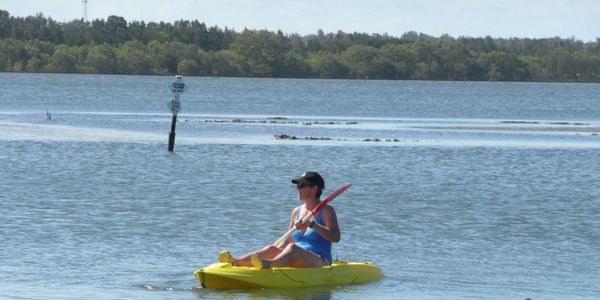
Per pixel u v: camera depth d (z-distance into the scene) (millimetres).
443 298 31734
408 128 124688
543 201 54312
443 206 51562
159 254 37469
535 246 40844
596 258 38500
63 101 187875
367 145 91250
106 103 184250
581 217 48750
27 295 30703
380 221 46188
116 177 61281
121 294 31203
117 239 40281
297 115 158875
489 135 112188
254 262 32438
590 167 74812
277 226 44062
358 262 35031
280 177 63281
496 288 33250
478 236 42812
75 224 43562
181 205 49844
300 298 31188
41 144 82500
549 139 106812
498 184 62094
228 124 122750
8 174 61125
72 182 58250
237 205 50188
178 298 30859
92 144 84125
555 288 33406
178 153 78438
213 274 31766
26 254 36812
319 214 33656
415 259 37656
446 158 79750
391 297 31688
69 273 33906
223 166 69312
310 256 33062
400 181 62594
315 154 80438
